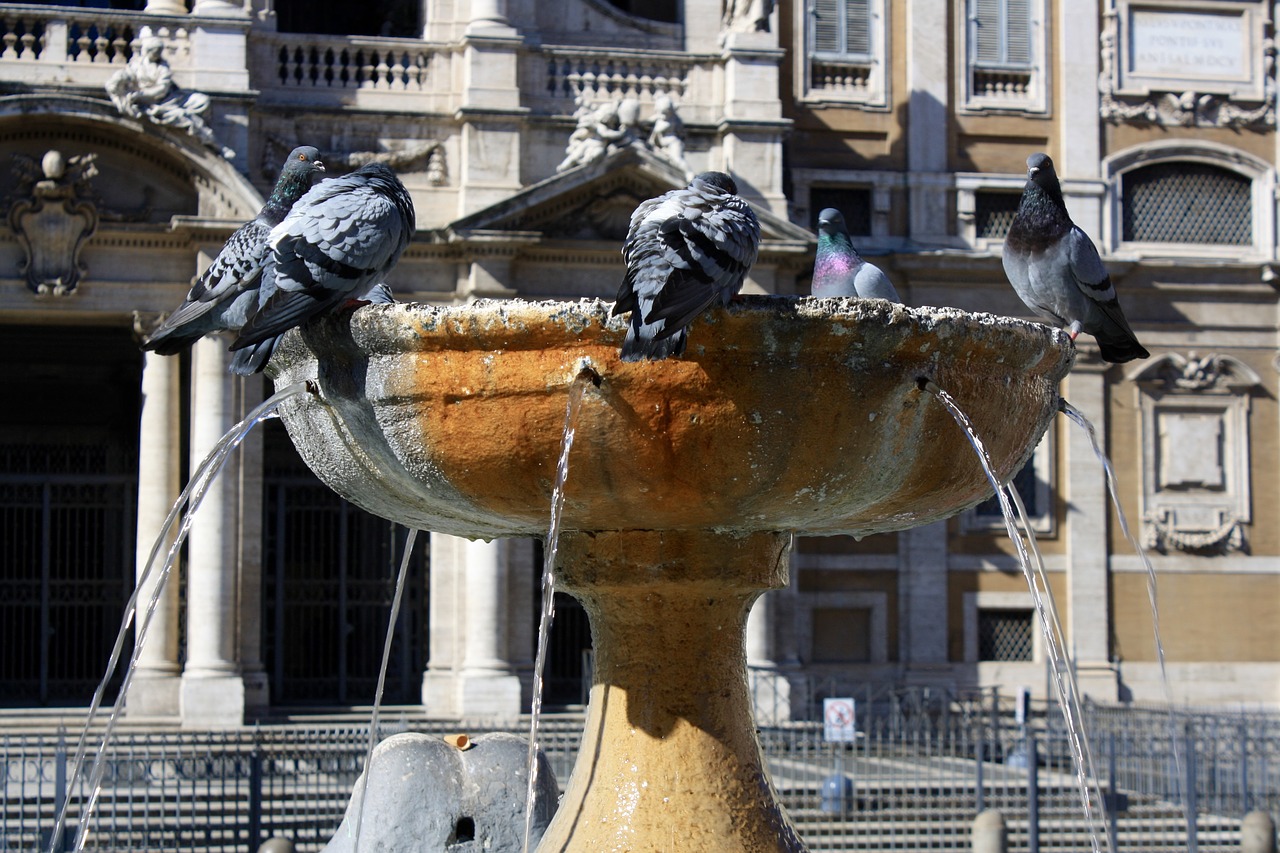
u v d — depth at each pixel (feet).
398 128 150.30
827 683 163.43
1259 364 171.63
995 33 170.40
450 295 149.48
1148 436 169.89
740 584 40.24
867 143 167.94
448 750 54.65
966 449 38.17
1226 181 172.45
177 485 141.49
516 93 150.61
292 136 148.05
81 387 164.25
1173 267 169.68
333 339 37.60
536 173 151.74
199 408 141.18
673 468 36.24
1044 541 168.55
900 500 38.45
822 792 106.83
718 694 40.78
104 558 154.10
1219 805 113.29
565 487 37.11
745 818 39.93
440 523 41.63
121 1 156.87
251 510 141.69
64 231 140.97
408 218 38.24
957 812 108.06
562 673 155.63
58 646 152.87
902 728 130.52
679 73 155.94
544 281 148.87
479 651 144.56
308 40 149.18
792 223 161.68
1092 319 44.73
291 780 114.32
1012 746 129.08
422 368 36.55
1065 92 169.99
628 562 39.99
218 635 138.72
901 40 169.27
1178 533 169.07
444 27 151.84
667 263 33.88
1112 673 166.71
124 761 106.42
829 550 165.58
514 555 147.84
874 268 43.83
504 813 53.52
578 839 39.96
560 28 157.38
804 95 167.22
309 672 155.84
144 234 141.59
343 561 152.97
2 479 150.00
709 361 35.27
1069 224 44.16
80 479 151.84
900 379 36.27
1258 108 172.14
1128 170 170.71
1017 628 168.25
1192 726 116.26
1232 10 172.35
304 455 41.50
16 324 148.66
